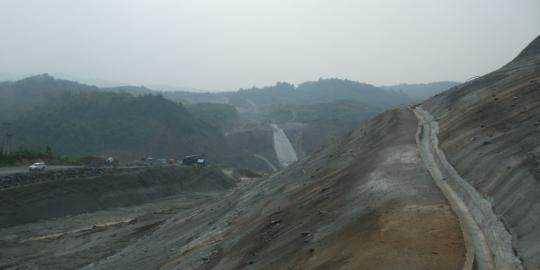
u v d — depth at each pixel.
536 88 27.89
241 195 50.59
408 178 22.98
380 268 13.86
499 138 23.31
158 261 32.09
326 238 18.97
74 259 40.06
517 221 15.40
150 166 90.88
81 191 66.31
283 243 21.86
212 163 137.50
